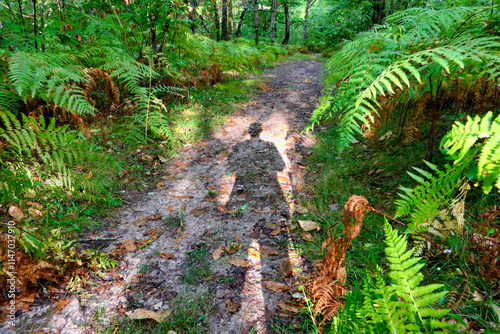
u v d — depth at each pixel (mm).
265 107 5777
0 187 1912
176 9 4820
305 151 3760
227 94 6160
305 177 3186
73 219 2463
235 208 2785
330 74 2326
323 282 1553
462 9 1904
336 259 1479
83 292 1876
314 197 2799
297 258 2105
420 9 2275
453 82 2111
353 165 3094
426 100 2480
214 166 3611
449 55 1344
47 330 1613
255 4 13852
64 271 1963
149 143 3949
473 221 1783
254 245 2283
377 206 2396
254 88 7055
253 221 2574
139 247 2316
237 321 1681
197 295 1873
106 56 4285
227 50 6910
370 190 2635
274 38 16891
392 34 2119
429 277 1631
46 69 3170
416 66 2018
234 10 21141
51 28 4301
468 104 2809
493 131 879
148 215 2723
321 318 1599
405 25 2377
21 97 3105
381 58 1818
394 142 3160
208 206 2844
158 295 1883
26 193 2473
